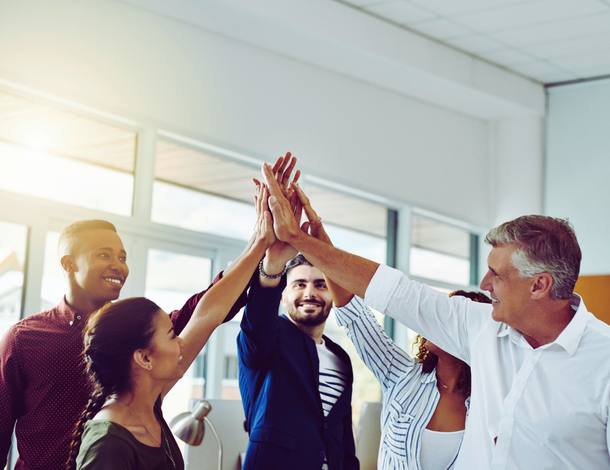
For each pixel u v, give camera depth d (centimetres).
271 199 178
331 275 180
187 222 450
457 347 178
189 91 442
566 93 658
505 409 158
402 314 178
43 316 185
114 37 406
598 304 612
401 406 204
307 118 515
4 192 359
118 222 407
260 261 198
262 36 474
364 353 216
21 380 176
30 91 371
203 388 447
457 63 578
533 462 154
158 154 436
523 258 153
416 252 611
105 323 137
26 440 174
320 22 477
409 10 512
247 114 475
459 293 220
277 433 208
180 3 423
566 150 652
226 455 265
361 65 532
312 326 236
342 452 222
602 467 152
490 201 669
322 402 223
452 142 638
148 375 139
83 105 389
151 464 131
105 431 126
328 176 524
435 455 194
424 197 603
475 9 508
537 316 156
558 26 533
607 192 626
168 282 437
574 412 151
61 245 191
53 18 380
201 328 168
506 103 627
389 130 579
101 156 407
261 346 209
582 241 632
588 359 154
